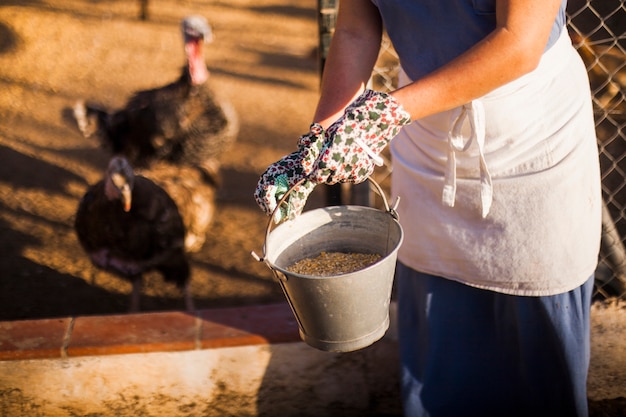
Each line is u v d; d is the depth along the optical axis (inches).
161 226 151.4
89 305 154.5
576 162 77.5
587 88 79.8
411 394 96.1
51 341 100.3
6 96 264.7
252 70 283.6
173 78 281.7
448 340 91.9
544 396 91.0
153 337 100.8
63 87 273.7
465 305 89.7
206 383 102.9
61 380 100.9
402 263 93.5
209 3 377.1
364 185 106.2
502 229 80.8
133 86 274.1
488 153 77.9
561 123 76.5
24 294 156.6
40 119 246.1
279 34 328.2
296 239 72.8
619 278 110.0
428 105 65.1
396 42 77.3
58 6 370.6
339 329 66.4
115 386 102.0
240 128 234.5
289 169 67.6
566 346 85.3
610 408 107.5
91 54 307.6
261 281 161.2
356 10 79.4
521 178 77.8
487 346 91.7
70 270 166.7
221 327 102.7
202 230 168.7
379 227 71.5
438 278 89.2
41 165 215.6
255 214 187.8
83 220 153.6
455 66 64.7
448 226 84.0
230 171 209.0
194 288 159.5
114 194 146.2
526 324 86.0
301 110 247.9
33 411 102.7
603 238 109.4
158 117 195.9
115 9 367.9
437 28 73.2
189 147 199.0
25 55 305.7
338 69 78.8
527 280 82.2
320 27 98.2
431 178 82.8
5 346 99.5
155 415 104.4
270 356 102.1
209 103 201.2
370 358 103.8
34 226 184.1
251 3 376.5
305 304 65.3
